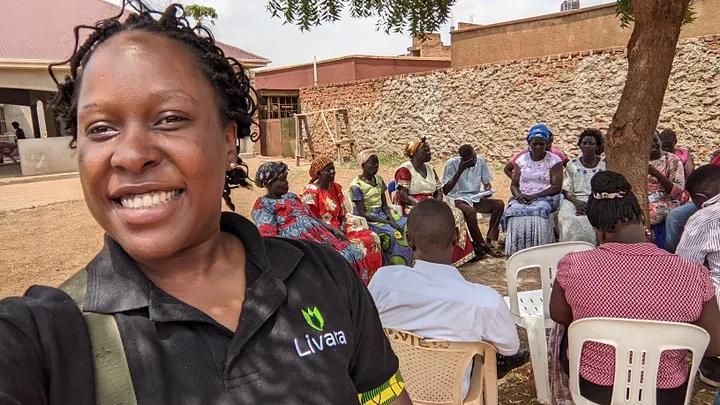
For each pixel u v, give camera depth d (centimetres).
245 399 88
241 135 113
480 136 1262
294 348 96
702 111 935
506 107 1204
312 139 1652
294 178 1259
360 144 1536
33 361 78
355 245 478
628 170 367
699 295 228
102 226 92
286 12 344
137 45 90
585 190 573
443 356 248
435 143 1356
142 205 89
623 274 234
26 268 638
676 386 231
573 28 1171
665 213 525
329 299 105
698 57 928
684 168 590
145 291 89
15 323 79
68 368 80
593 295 238
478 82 1243
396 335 254
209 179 93
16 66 1314
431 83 1338
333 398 96
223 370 89
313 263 110
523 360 361
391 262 537
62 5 1563
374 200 571
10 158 1898
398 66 1759
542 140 589
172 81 89
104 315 85
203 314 91
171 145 88
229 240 107
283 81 1989
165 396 84
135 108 87
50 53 1425
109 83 87
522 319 323
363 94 1503
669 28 339
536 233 561
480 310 240
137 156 85
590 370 241
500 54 1295
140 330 86
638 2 338
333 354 100
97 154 87
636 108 358
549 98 1132
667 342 224
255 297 97
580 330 241
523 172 599
